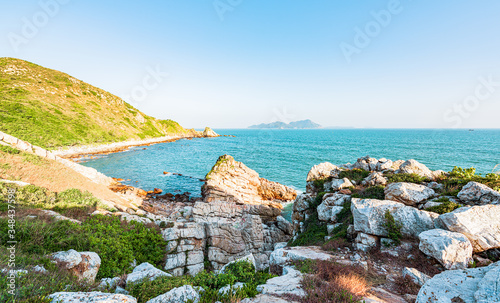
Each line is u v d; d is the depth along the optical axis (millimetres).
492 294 5391
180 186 50500
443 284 6586
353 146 118250
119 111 134500
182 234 17312
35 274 7059
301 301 6719
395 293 8250
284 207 42406
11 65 110312
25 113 78125
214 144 137750
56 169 25953
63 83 120000
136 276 9477
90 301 5645
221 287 8000
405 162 23188
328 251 12539
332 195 20453
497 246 9367
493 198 12734
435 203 13781
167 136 152125
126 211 23453
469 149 95875
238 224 22156
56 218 13953
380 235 12250
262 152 99750
